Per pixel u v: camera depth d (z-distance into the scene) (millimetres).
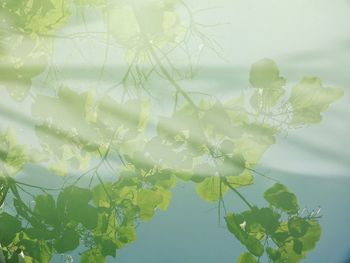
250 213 1067
